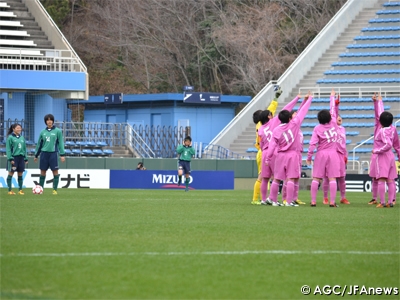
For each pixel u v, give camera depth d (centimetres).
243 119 15175
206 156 14538
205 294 2681
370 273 3070
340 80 15788
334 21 17212
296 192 6819
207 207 6178
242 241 3856
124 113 16950
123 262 3219
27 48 14900
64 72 13775
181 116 15888
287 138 6259
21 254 3378
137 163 12194
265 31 19188
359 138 14088
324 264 3238
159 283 2833
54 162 8169
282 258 3362
